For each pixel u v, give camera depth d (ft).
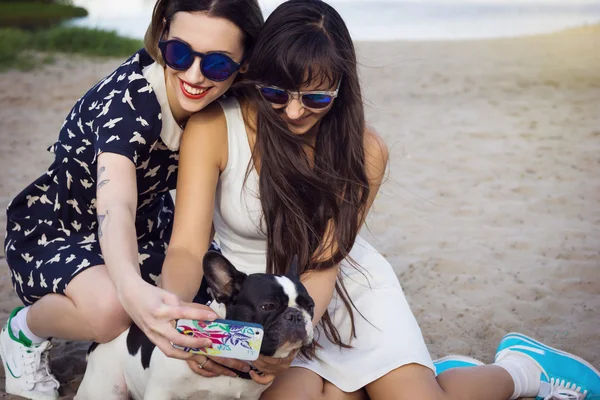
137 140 9.14
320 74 8.89
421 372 9.39
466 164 23.04
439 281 15.17
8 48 41.55
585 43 47.06
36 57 41.24
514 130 27.04
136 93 9.23
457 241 17.28
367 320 9.93
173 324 7.79
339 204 9.73
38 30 50.65
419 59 42.29
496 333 13.02
